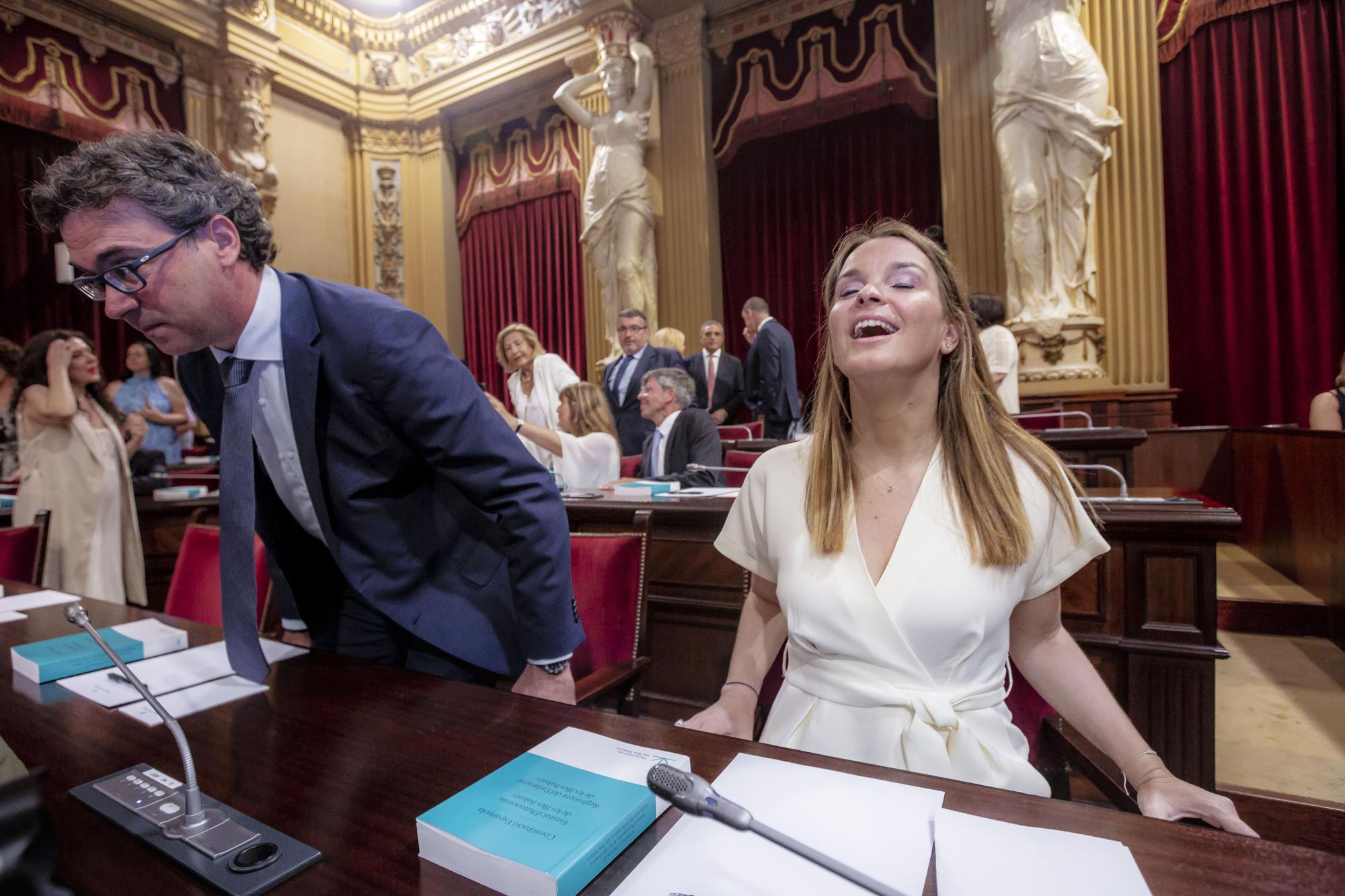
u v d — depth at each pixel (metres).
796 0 7.06
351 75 8.95
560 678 1.18
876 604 1.03
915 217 6.84
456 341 9.25
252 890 0.57
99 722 0.92
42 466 3.22
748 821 0.57
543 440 3.37
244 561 1.05
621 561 1.70
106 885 0.59
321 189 8.73
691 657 2.59
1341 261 5.57
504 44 8.31
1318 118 5.62
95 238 0.90
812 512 1.12
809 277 7.35
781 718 1.10
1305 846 0.81
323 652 1.17
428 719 0.89
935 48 6.32
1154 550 1.78
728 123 7.48
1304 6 5.61
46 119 6.64
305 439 1.11
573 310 8.61
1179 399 6.04
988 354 4.02
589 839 0.57
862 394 1.12
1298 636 3.33
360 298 1.11
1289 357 5.71
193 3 7.46
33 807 0.46
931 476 1.08
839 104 6.95
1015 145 5.50
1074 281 5.45
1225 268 5.81
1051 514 1.06
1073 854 0.56
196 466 5.41
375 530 1.18
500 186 8.92
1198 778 1.75
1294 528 3.75
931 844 0.59
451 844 0.59
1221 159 5.80
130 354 5.69
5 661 1.17
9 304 6.61
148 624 1.34
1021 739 1.05
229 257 1.00
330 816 0.68
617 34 7.31
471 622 1.23
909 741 0.97
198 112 7.69
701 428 3.55
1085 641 1.85
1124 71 5.51
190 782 0.66
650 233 7.40
